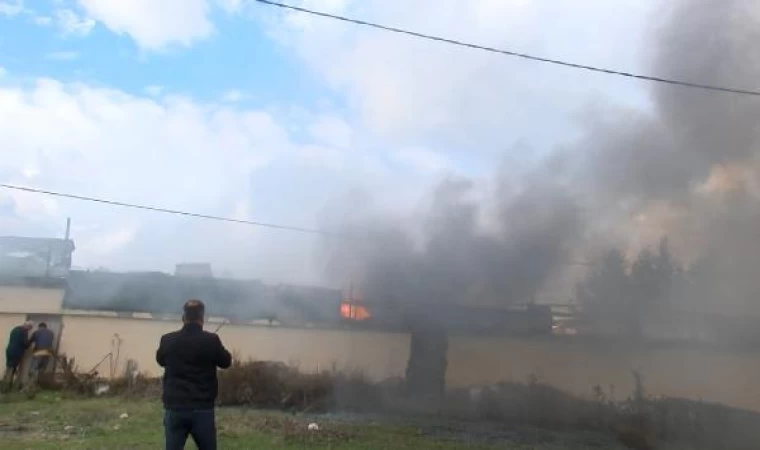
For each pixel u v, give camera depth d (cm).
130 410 1061
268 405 1325
